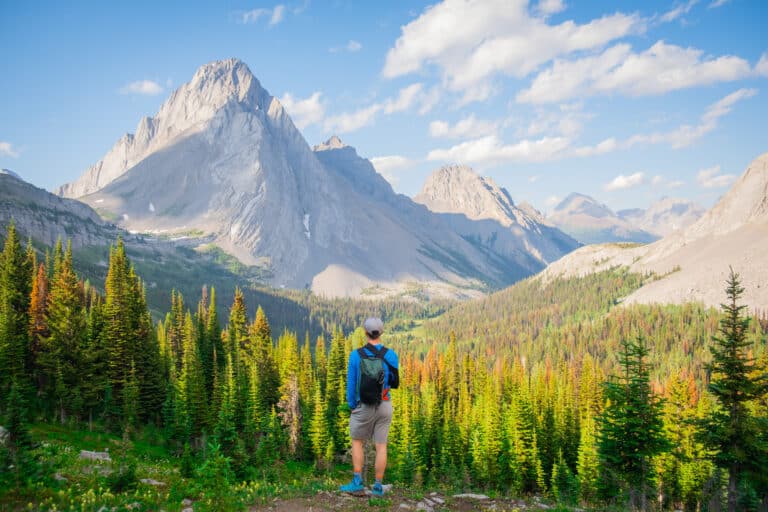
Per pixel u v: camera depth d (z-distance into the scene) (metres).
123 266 62.41
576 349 185.50
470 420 74.56
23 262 63.47
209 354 74.75
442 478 60.81
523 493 58.47
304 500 10.66
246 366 72.06
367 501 10.66
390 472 57.09
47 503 9.49
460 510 11.71
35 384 56.22
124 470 13.70
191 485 12.60
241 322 83.81
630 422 31.61
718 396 28.41
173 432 53.75
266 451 46.09
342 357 75.75
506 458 59.03
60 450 20.50
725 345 28.02
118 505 10.05
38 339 56.88
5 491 9.89
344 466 61.44
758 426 26.98
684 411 51.09
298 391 66.00
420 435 68.38
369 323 10.16
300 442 61.75
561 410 71.88
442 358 118.94
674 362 147.25
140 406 56.56
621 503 32.47
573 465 64.94
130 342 58.22
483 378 97.94
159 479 17.30
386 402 10.32
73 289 58.97
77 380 52.38
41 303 58.47
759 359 38.06
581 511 14.38
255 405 59.09
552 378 90.12
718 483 43.03
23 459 11.30
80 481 12.87
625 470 32.69
